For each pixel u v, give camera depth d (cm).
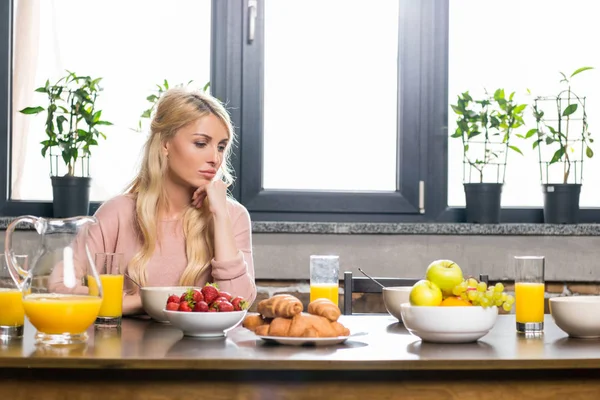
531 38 330
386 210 322
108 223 234
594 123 331
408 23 325
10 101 320
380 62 329
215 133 230
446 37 326
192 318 166
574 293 314
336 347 156
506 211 326
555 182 327
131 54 323
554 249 311
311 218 320
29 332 177
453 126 327
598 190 330
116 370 142
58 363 139
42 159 322
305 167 327
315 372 143
